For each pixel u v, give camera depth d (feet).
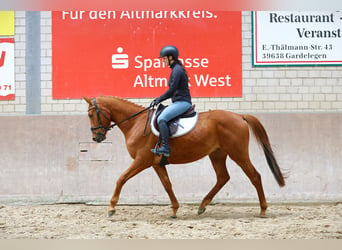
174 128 28.96
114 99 30.71
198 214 31.76
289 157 37.11
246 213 32.71
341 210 33.35
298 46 38.09
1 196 37.22
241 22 38.09
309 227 26.94
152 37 38.11
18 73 38.45
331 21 38.09
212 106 38.04
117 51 38.14
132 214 32.83
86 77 38.19
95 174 37.32
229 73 38.09
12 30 38.37
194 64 38.09
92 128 30.50
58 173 37.42
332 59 38.09
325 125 37.22
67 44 38.22
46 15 38.27
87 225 28.43
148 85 38.09
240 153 29.40
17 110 38.37
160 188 36.99
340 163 36.94
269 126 37.32
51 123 37.70
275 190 36.86
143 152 29.58
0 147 37.58
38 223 29.19
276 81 38.11
